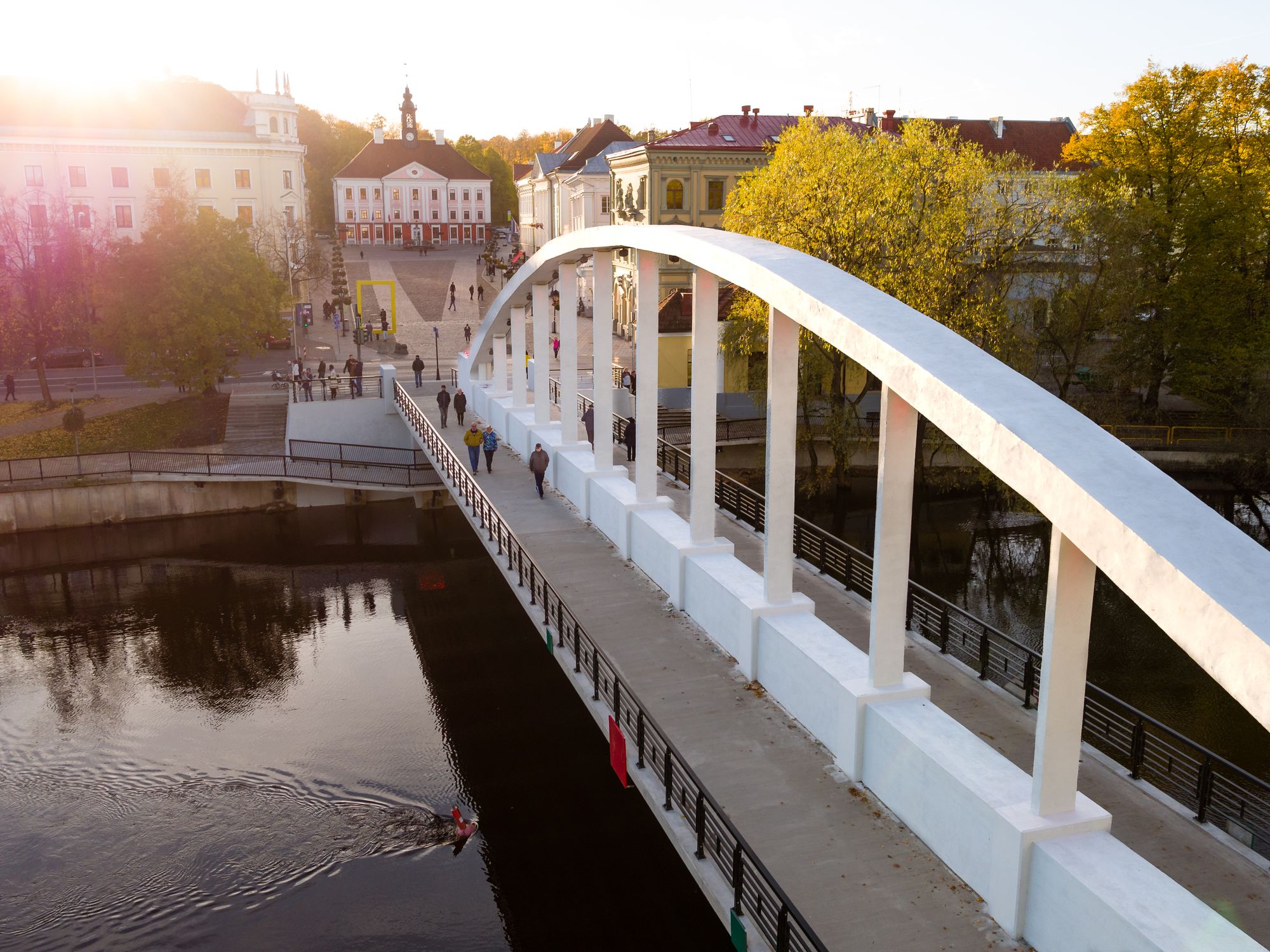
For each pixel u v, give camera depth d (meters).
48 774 19.45
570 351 22.84
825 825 9.89
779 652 12.39
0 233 49.56
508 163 166.75
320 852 16.56
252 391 44.53
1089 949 7.56
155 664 24.83
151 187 66.00
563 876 15.30
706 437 15.17
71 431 35.62
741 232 29.41
